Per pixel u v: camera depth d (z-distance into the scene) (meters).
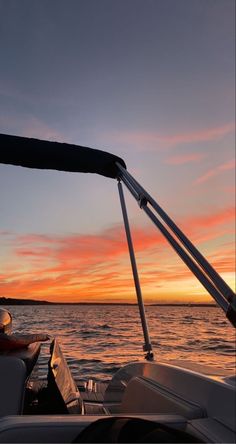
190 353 17.69
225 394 1.03
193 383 1.20
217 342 21.89
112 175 2.76
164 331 29.84
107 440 0.83
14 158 2.65
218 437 0.89
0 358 1.75
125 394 1.65
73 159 2.64
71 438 0.95
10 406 1.62
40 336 2.19
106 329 27.05
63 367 2.11
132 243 2.75
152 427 0.86
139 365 1.68
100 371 8.84
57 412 1.74
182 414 1.09
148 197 1.68
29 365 1.84
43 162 2.67
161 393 1.26
